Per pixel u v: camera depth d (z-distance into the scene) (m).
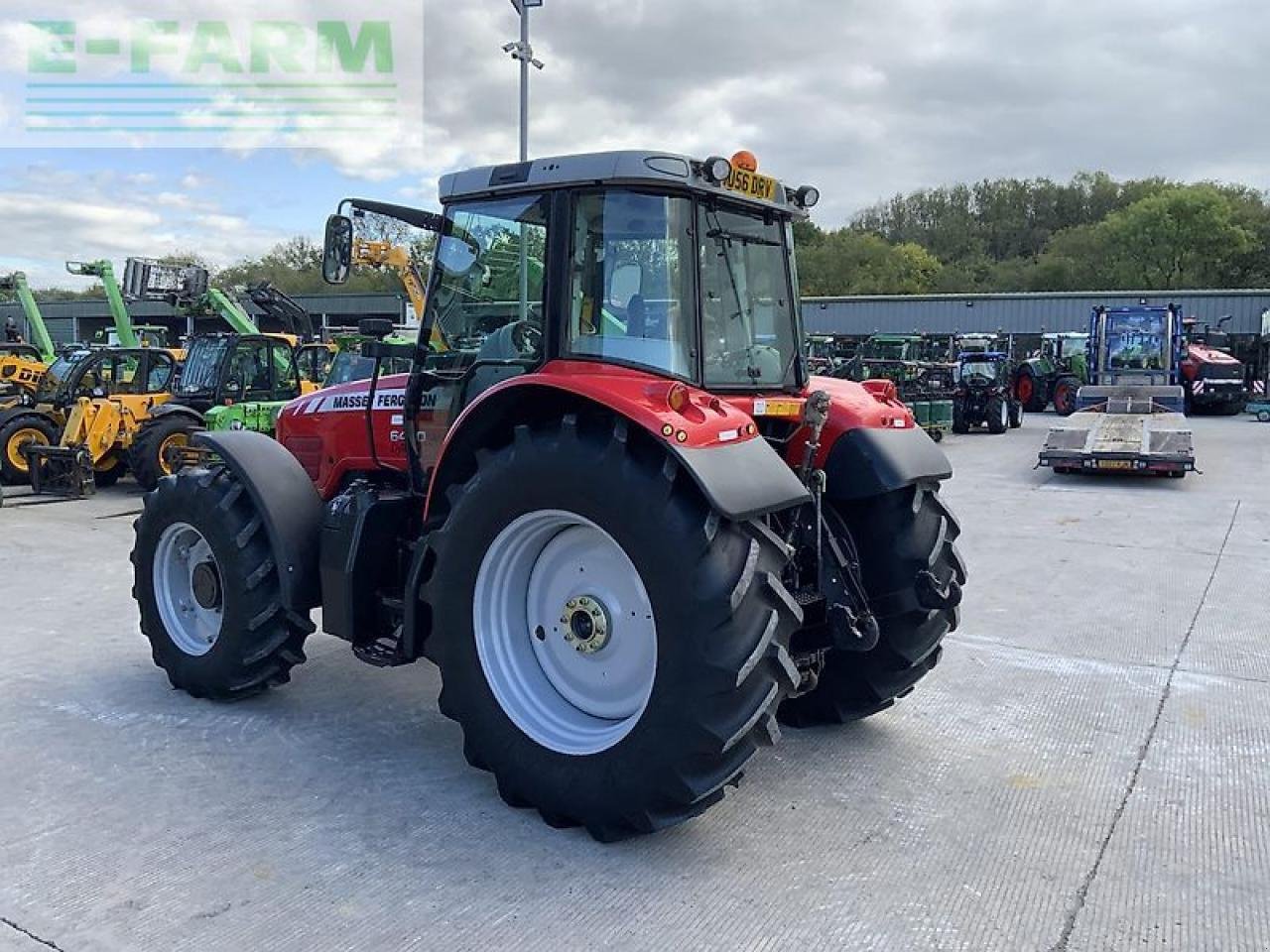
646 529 3.06
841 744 4.20
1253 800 3.68
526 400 3.46
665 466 3.06
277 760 4.01
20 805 3.60
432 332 4.20
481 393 3.87
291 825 3.45
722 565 3.01
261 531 4.42
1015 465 14.80
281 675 4.61
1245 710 4.59
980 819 3.52
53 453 11.84
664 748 3.07
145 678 5.00
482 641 3.54
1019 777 3.87
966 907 2.96
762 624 3.05
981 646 5.60
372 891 3.03
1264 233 56.25
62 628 5.95
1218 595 6.74
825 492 3.97
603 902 2.97
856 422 4.00
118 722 4.41
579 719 3.48
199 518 4.50
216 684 4.53
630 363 3.46
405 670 5.15
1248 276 55.91
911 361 21.06
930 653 4.18
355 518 4.17
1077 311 35.22
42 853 3.25
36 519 10.23
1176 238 55.31
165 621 4.78
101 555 8.23
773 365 3.98
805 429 3.95
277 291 16.28
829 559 3.80
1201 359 25.44
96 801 3.63
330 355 14.69
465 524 3.50
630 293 3.49
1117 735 4.30
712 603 2.98
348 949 2.73
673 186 3.44
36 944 2.75
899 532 3.99
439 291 4.15
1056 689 4.88
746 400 3.66
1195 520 9.85
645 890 3.04
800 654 3.82
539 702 3.53
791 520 3.76
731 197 3.65
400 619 4.17
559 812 3.36
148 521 4.79
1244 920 2.90
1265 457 15.64
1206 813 3.57
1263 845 3.35
